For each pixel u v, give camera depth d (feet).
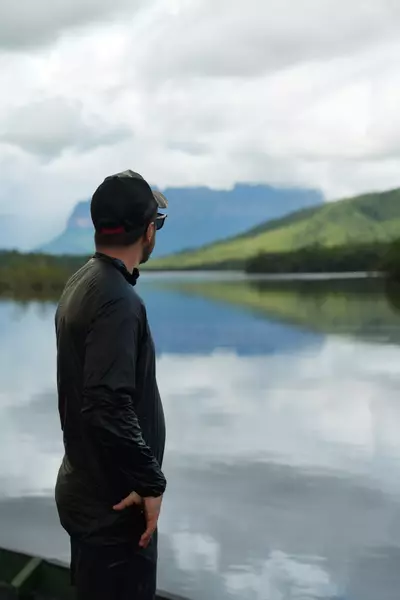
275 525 26.73
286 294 248.32
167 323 145.89
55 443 42.83
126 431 6.36
